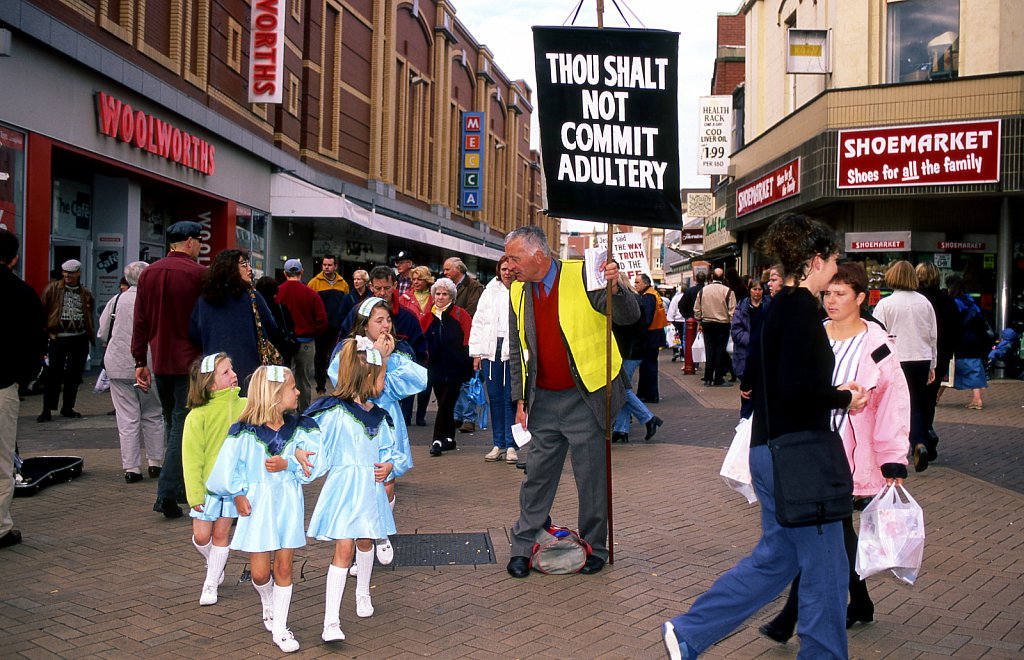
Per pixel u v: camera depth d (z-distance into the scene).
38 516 6.56
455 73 43.53
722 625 3.63
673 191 5.48
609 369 5.29
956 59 17.45
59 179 15.64
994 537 6.10
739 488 4.25
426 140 38.59
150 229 18.77
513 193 56.69
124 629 4.40
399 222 25.14
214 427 5.04
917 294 8.18
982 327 12.37
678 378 18.19
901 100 17.06
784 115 22.41
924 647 4.21
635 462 8.88
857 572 3.89
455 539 6.05
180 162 17.72
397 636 4.35
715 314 16.25
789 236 3.52
